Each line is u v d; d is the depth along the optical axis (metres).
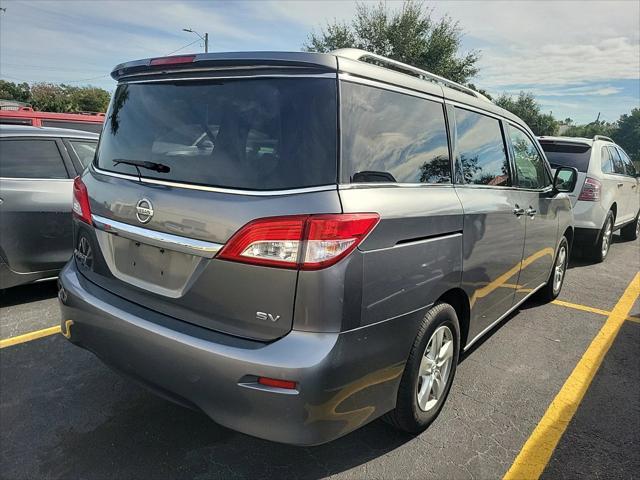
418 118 2.72
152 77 2.65
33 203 4.50
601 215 6.94
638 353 4.08
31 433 2.81
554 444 2.82
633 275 6.66
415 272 2.45
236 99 2.31
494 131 3.59
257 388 2.02
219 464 2.59
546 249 4.50
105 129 2.85
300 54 2.23
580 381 3.56
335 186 2.12
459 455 2.71
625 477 2.58
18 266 4.49
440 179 2.85
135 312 2.41
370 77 2.41
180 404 2.28
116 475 2.50
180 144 2.40
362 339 2.17
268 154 2.17
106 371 3.52
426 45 25.69
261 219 2.05
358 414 2.24
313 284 2.01
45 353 3.77
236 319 2.13
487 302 3.36
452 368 2.99
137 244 2.46
